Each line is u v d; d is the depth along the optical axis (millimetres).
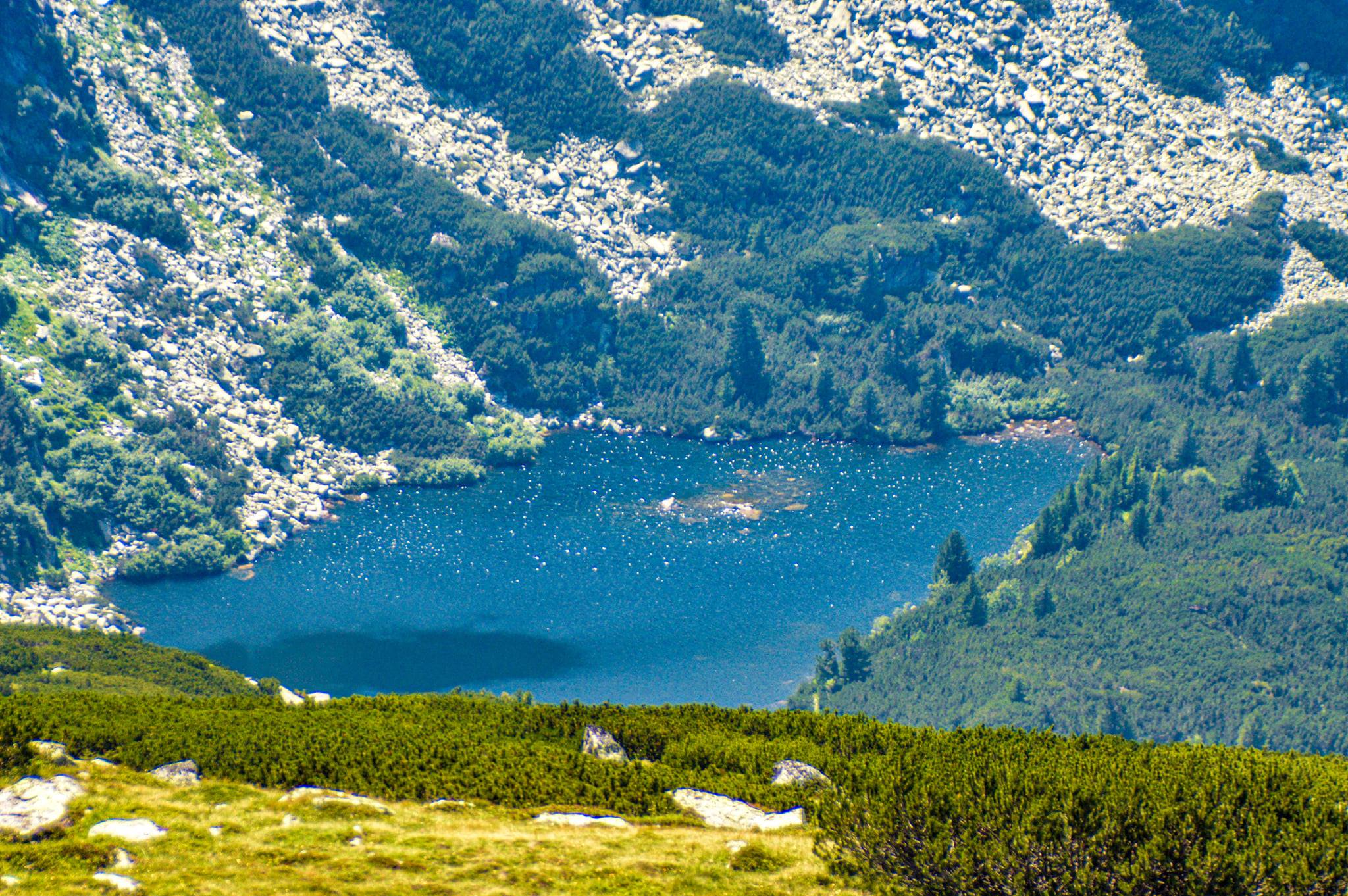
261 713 68000
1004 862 43406
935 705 169750
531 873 46281
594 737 66250
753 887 46000
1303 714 166750
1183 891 41688
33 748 54625
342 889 44156
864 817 47688
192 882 43781
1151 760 53844
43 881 42531
